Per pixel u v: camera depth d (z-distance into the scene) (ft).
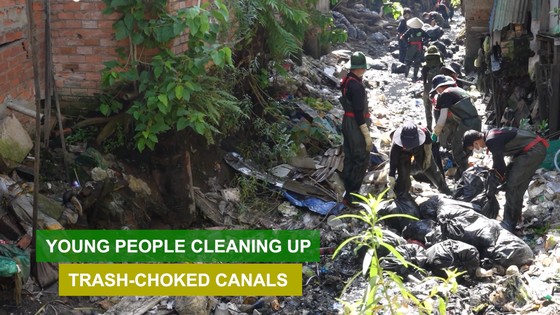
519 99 34.53
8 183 20.34
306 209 25.80
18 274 17.34
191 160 25.55
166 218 23.41
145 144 23.49
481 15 48.85
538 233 22.56
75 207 20.63
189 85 21.11
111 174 22.40
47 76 21.52
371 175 28.07
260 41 30.71
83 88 23.30
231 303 19.60
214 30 22.08
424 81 34.68
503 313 18.22
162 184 23.41
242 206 25.35
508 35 36.65
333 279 20.57
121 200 22.16
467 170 25.39
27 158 21.71
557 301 18.24
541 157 22.00
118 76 21.83
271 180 27.02
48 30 21.38
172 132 22.90
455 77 33.12
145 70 22.36
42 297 18.16
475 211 22.45
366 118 25.88
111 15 22.49
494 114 36.91
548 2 32.37
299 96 37.40
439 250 20.06
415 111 41.68
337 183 27.76
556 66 29.22
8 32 21.40
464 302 18.63
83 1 22.47
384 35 65.92
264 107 30.96
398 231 23.58
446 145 29.09
